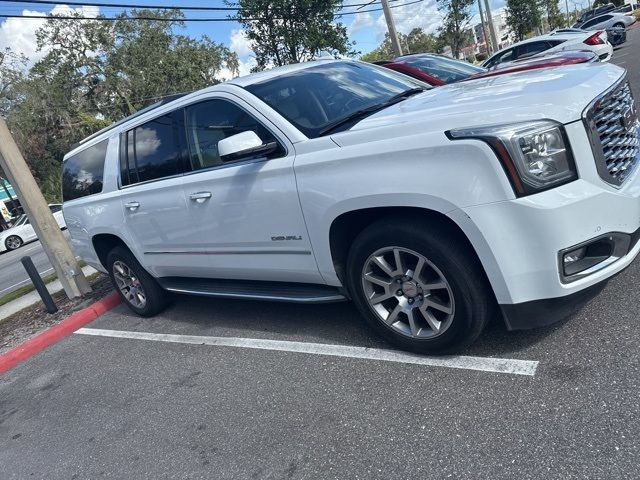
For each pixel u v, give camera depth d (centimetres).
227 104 390
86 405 407
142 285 547
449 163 271
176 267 483
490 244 268
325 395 325
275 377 363
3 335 659
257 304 509
